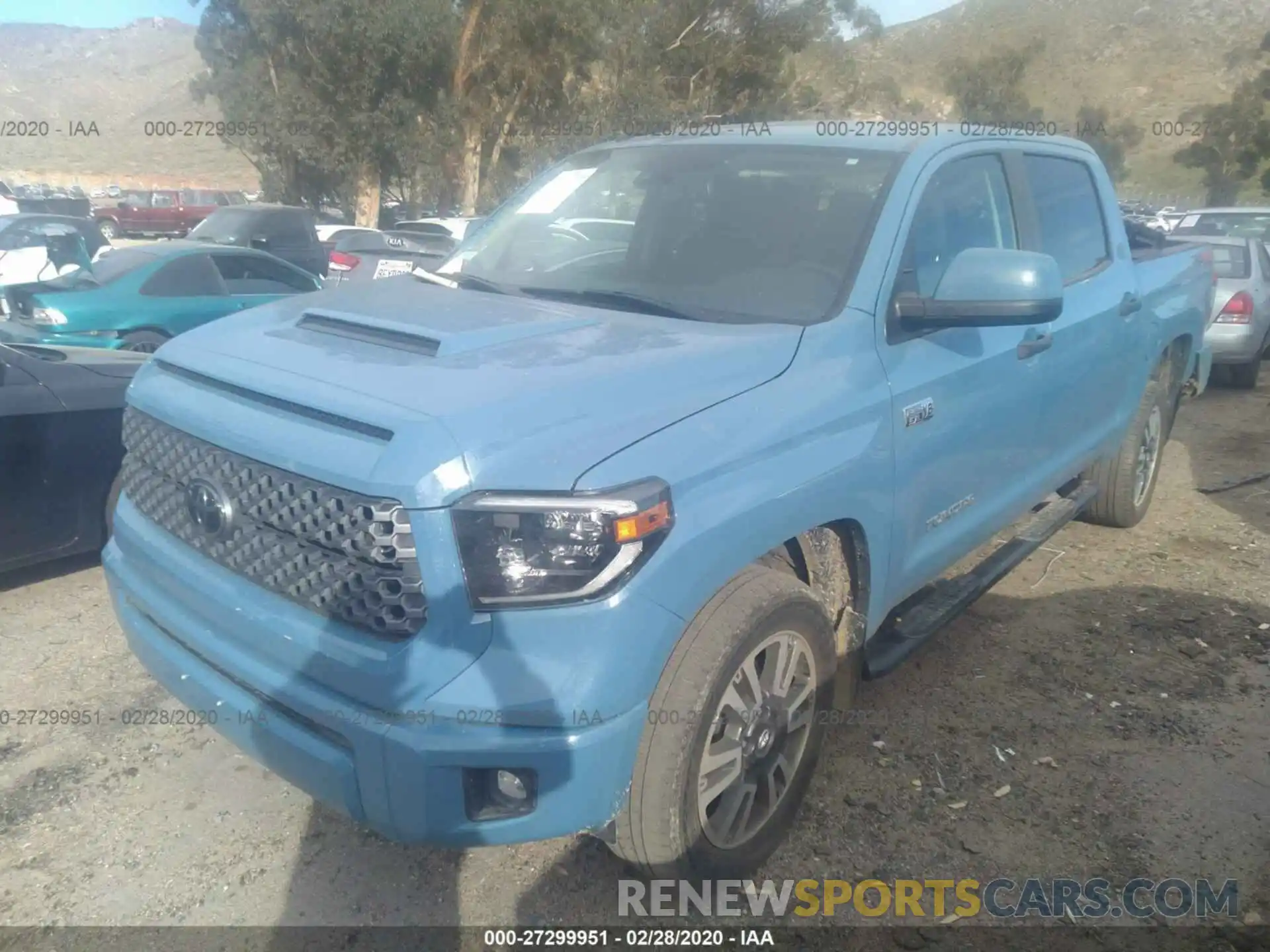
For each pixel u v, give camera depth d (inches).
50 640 167.8
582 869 119.0
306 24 1018.1
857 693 155.4
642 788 100.4
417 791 90.3
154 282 351.6
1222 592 202.4
